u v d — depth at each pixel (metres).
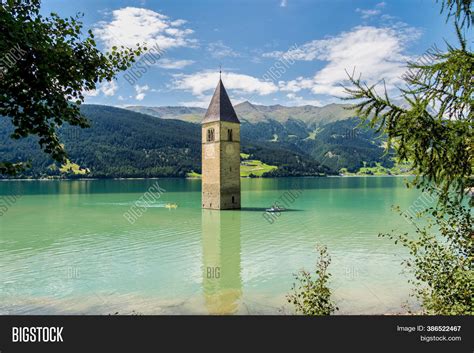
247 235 46.91
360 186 161.12
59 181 198.88
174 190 138.50
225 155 77.94
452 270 11.64
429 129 8.63
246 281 27.23
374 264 31.42
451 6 8.46
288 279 27.67
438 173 9.01
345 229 50.59
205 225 55.78
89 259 34.66
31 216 67.00
